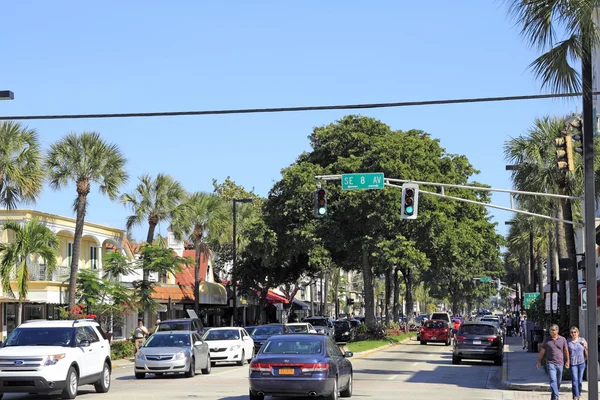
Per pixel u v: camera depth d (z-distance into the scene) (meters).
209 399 20.17
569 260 27.59
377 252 48.91
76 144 41.00
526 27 16.20
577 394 19.42
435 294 117.56
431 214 48.84
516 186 32.53
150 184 51.81
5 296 39.75
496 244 60.25
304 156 55.25
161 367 27.02
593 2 15.52
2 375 19.45
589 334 17.33
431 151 52.94
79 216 40.78
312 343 19.05
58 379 19.69
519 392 23.39
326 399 18.86
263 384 18.09
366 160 49.62
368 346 47.34
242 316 80.06
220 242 61.84
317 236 50.75
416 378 27.92
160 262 47.72
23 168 35.22
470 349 34.72
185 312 64.88
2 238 41.78
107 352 22.81
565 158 20.95
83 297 41.91
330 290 112.44
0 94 19.53
